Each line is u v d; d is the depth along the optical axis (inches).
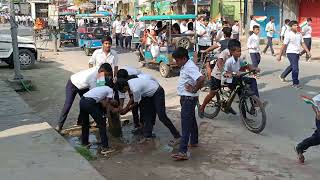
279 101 397.4
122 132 311.7
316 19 1035.9
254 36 509.0
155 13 1362.0
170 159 253.3
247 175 226.7
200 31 582.9
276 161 246.8
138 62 703.7
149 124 289.4
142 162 248.7
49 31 1171.3
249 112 306.0
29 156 234.4
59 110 386.3
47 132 281.1
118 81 282.4
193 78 244.5
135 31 876.6
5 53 653.9
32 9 1694.1
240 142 282.5
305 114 348.8
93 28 861.2
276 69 599.2
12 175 206.8
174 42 548.4
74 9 1347.2
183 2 1207.6
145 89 276.8
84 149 262.2
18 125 299.1
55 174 208.5
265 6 1100.5
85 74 302.7
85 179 202.7
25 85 478.9
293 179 220.8
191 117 250.5
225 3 1157.7
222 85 325.1
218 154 259.8
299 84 474.9
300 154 242.2
